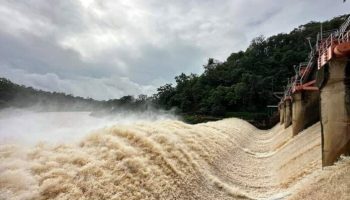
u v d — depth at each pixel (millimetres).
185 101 113812
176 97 118625
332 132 18719
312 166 20625
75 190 11281
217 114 102188
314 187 15289
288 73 109625
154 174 15672
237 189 20312
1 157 11352
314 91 40594
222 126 47250
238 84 105188
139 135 18078
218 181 20078
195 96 115188
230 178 22781
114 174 13531
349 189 12789
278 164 28297
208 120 96188
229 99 104438
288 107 57062
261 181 23297
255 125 91312
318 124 35000
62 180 11352
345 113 18297
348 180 13688
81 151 14062
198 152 23562
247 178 24016
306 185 16734
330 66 18734
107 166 13820
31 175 10945
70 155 13195
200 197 17297
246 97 102688
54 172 11523
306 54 112562
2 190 9617
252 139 54125
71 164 12641
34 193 10102
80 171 12398
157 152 17719
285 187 20203
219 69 135750
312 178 17422
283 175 23328
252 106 103438
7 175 10219
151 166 16141
